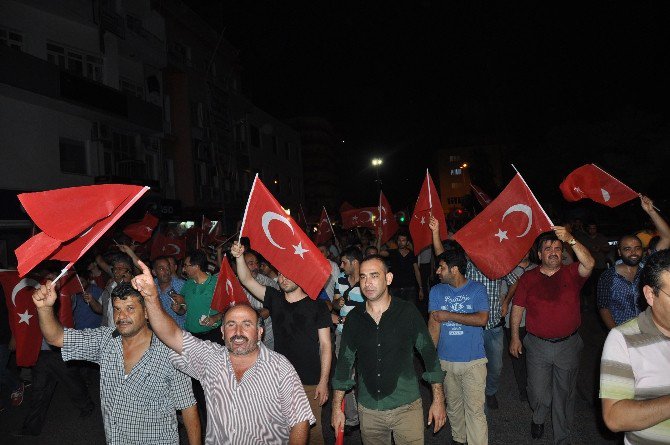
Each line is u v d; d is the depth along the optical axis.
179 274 9.94
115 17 22.58
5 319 6.71
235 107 38.47
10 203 16.88
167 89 29.31
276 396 3.19
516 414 6.28
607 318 5.33
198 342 3.28
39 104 18.69
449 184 77.69
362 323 4.04
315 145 66.56
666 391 2.49
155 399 3.33
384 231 11.10
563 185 6.24
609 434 5.54
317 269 4.42
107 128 21.56
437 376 3.99
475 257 5.43
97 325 7.70
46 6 19.06
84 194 2.96
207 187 32.53
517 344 5.40
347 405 6.05
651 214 5.89
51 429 6.75
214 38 34.72
